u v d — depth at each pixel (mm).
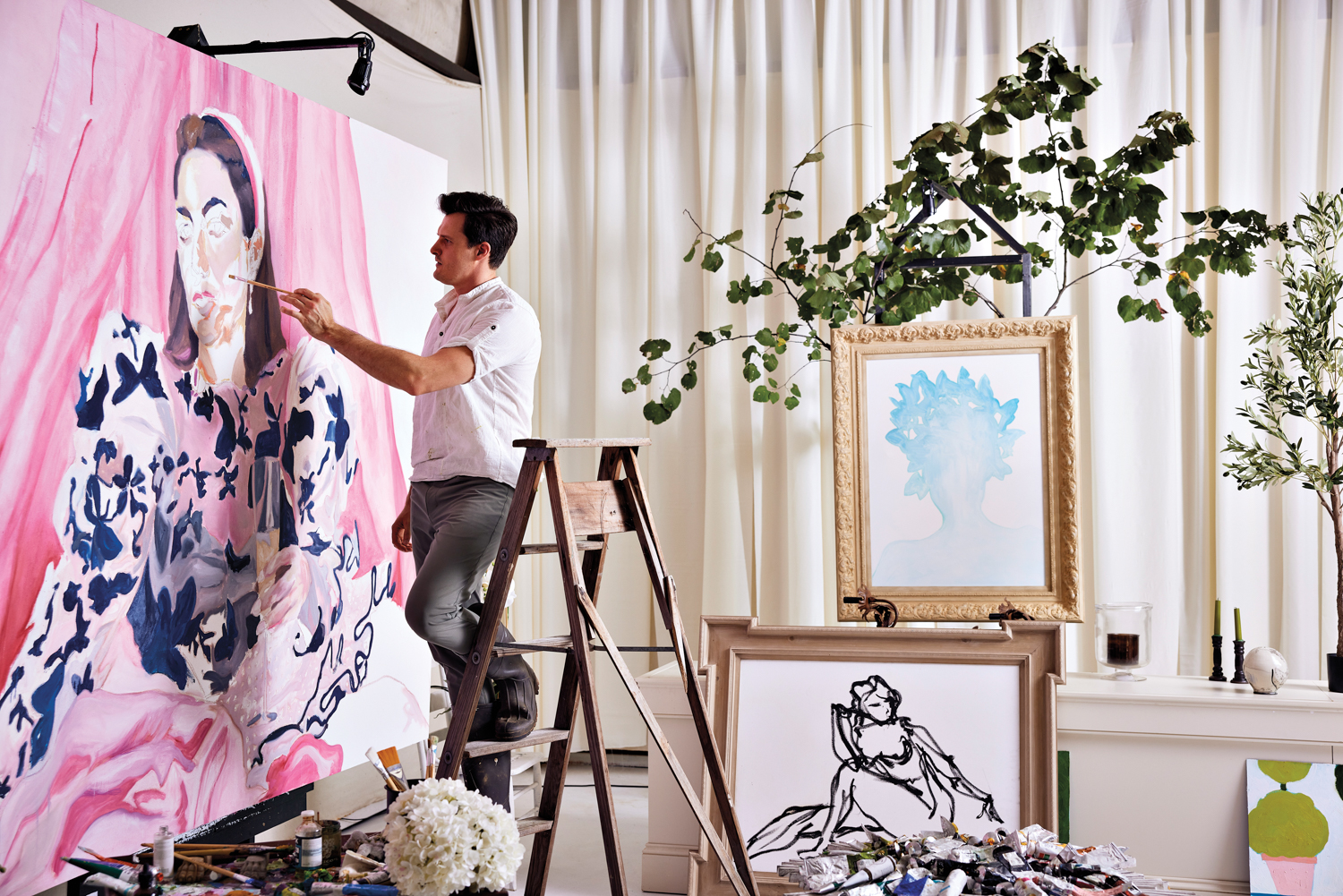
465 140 4219
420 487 2559
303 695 2611
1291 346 3148
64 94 1948
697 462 4074
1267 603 3574
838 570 3408
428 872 1623
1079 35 3801
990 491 3342
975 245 3814
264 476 2486
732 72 4047
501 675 2488
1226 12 3621
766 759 2883
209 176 2309
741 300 3684
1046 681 2818
